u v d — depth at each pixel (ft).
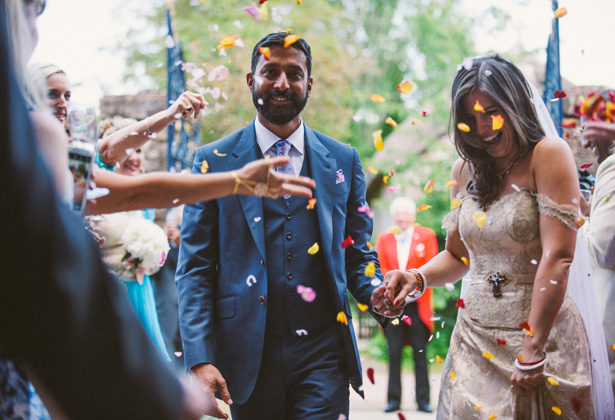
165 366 2.47
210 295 9.50
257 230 9.47
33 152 2.32
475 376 9.00
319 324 9.45
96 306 2.31
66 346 2.24
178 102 9.98
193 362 8.98
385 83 52.80
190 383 2.71
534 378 8.39
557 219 8.53
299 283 9.42
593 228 10.62
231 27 40.19
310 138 10.11
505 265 9.00
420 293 9.98
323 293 9.53
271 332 9.37
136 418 2.34
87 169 4.55
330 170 9.95
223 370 9.37
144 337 2.42
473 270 9.44
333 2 56.24
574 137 22.82
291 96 9.64
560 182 8.64
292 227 9.58
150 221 13.35
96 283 2.33
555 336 8.82
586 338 9.10
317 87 43.11
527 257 8.91
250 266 9.45
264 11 9.18
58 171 3.13
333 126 42.96
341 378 9.37
